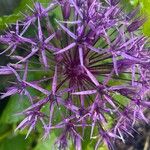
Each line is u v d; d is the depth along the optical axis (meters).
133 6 0.31
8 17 0.29
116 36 0.25
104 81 0.23
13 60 0.30
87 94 0.24
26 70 0.23
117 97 0.26
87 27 0.23
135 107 0.24
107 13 0.24
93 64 0.25
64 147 0.25
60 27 0.24
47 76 0.25
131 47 0.24
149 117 0.40
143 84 0.24
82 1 0.24
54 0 0.25
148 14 0.33
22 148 0.32
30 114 0.23
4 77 0.29
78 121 0.24
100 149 0.30
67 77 0.24
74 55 0.24
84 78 0.24
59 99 0.23
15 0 0.32
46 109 0.25
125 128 0.25
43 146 0.29
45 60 0.23
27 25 0.24
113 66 0.24
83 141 0.28
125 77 0.25
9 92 0.23
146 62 0.24
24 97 0.27
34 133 0.31
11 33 0.24
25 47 0.24
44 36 0.24
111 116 0.25
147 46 0.27
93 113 0.23
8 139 0.31
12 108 0.28
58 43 0.24
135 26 0.26
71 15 0.25
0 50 0.30
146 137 0.43
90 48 0.23
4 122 0.29
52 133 0.29
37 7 0.24
